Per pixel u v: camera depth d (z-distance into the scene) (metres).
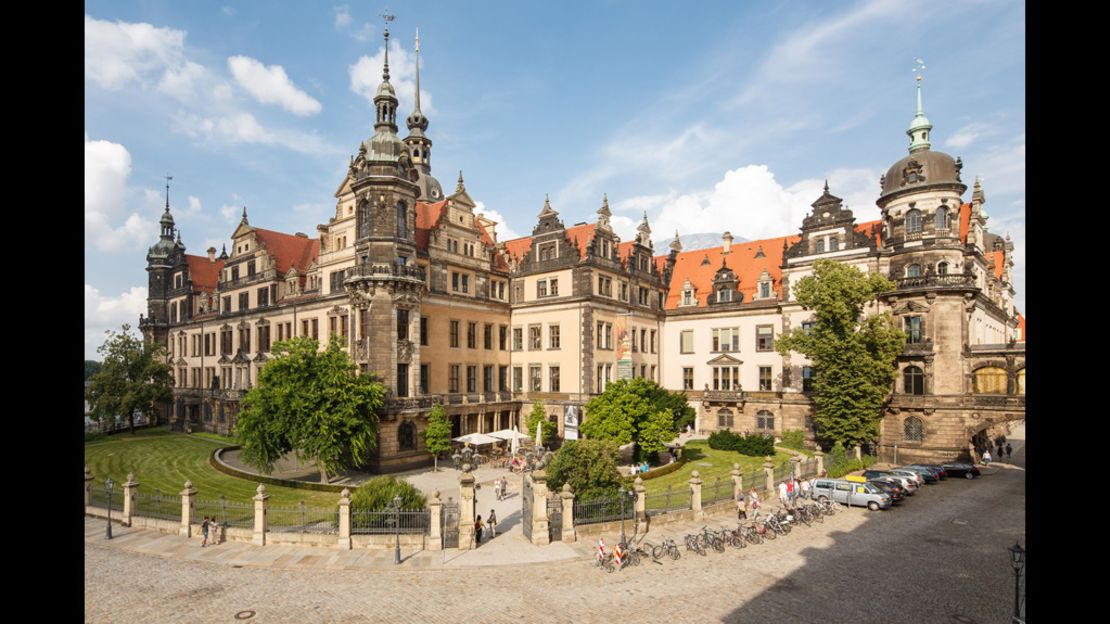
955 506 34.03
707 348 65.06
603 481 30.11
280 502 34.53
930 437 49.09
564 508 27.22
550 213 59.66
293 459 49.25
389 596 20.95
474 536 26.27
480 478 42.31
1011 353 46.69
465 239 56.56
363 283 45.12
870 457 47.28
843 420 46.41
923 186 50.19
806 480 38.81
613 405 44.12
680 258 73.56
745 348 62.31
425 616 19.41
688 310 66.19
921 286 49.69
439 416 45.31
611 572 23.33
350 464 44.94
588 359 55.66
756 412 60.03
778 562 24.47
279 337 58.88
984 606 20.12
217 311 69.31
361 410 40.00
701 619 19.20
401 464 45.56
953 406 48.00
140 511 30.25
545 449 50.19
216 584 21.95
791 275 58.88
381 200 45.84
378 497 27.38
